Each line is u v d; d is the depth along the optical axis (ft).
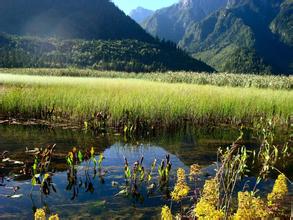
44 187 21.29
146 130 40.96
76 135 37.47
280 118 47.06
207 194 13.41
